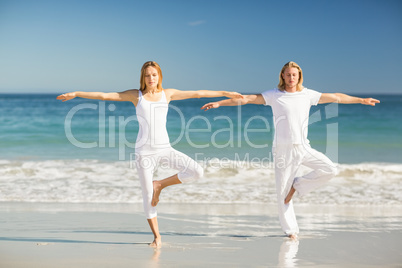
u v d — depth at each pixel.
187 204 8.91
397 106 37.22
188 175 5.84
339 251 5.63
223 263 5.09
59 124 24.47
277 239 6.29
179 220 7.55
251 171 12.38
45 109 35.28
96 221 7.38
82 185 10.55
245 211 8.31
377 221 7.48
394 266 5.00
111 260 5.18
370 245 5.93
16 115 29.61
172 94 6.03
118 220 7.46
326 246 5.89
